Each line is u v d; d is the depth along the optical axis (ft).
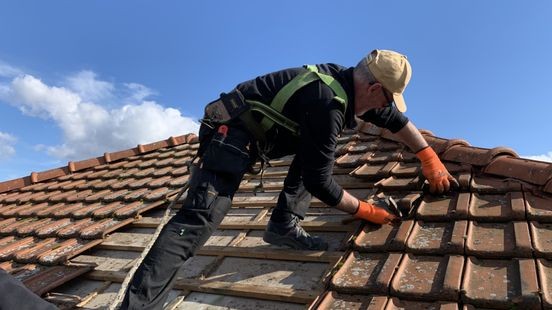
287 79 7.91
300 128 7.63
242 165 7.84
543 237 7.09
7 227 15.61
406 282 6.71
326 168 7.61
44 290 9.43
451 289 6.19
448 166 10.47
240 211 11.71
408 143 9.39
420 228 8.23
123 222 12.46
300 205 9.07
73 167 22.35
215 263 9.22
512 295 5.92
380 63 7.57
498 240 7.22
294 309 7.41
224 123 7.95
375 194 10.12
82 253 11.59
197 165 8.11
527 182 8.60
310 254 8.53
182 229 7.38
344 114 7.57
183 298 8.37
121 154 22.70
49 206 17.17
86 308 8.98
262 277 8.40
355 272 7.37
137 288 6.98
